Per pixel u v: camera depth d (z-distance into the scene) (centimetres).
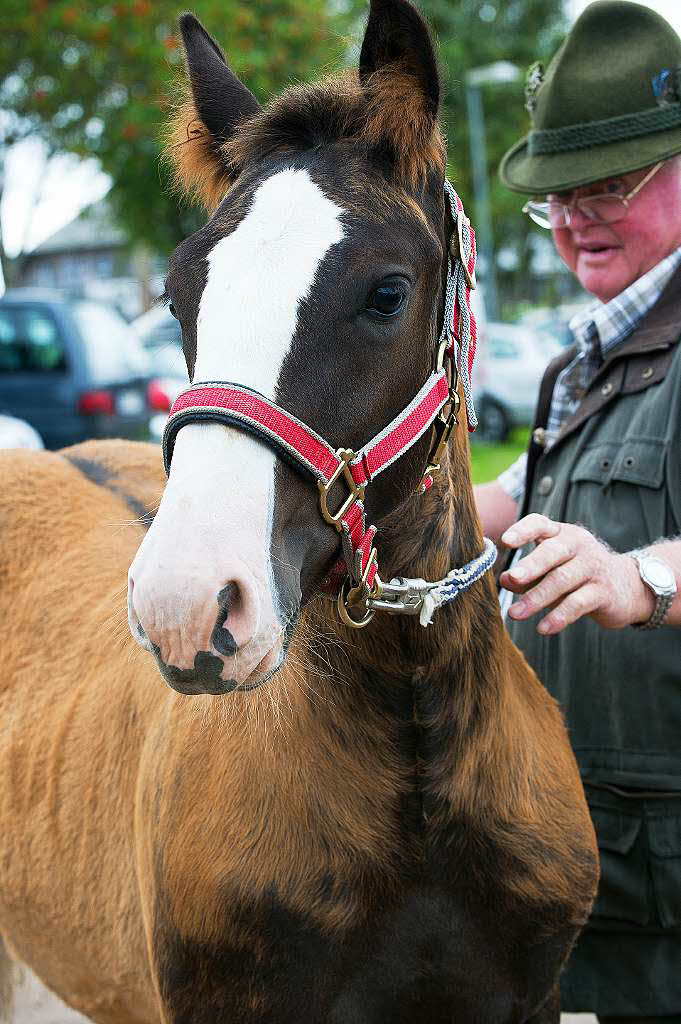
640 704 198
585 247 221
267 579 127
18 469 259
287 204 140
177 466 129
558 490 214
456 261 160
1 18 1098
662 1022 206
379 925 157
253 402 131
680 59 211
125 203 1330
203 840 157
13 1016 284
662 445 197
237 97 170
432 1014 163
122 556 236
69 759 204
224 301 135
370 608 149
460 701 159
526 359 1422
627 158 204
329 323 135
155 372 840
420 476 152
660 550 170
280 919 153
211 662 123
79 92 1174
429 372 152
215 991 156
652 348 204
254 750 155
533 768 169
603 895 202
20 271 1373
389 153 146
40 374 771
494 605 168
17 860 213
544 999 171
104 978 196
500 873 160
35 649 231
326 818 154
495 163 2680
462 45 2595
